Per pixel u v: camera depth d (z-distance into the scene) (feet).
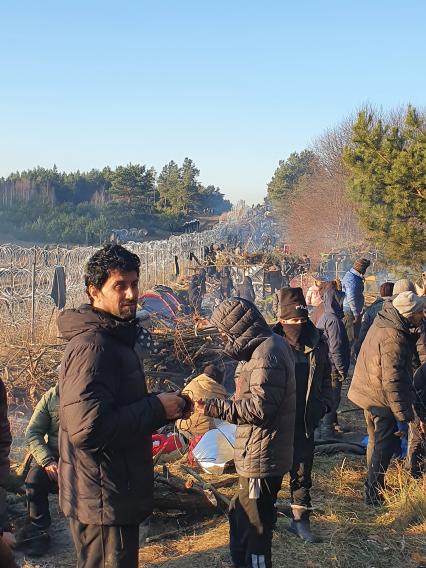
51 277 55.88
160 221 252.62
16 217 223.10
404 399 18.34
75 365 9.46
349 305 36.52
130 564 10.00
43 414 17.20
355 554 15.47
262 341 13.53
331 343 26.96
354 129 43.21
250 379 13.34
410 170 40.29
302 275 70.18
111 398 9.48
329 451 23.81
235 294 66.08
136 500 9.90
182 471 20.57
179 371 30.91
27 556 16.29
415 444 20.47
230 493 19.25
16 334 37.17
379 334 18.72
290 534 16.44
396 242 42.06
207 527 17.61
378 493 19.01
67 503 9.89
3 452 9.62
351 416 29.89
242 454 13.65
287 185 240.12
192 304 53.31
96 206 246.27
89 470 9.68
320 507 18.28
